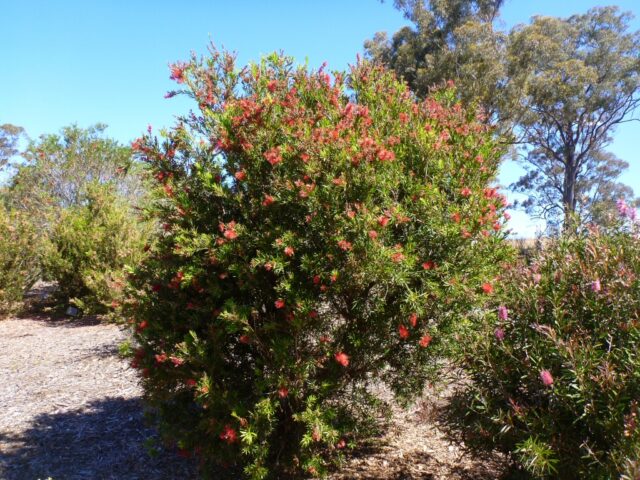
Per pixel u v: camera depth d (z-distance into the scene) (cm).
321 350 305
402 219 278
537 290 269
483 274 299
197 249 295
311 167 280
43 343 798
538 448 224
